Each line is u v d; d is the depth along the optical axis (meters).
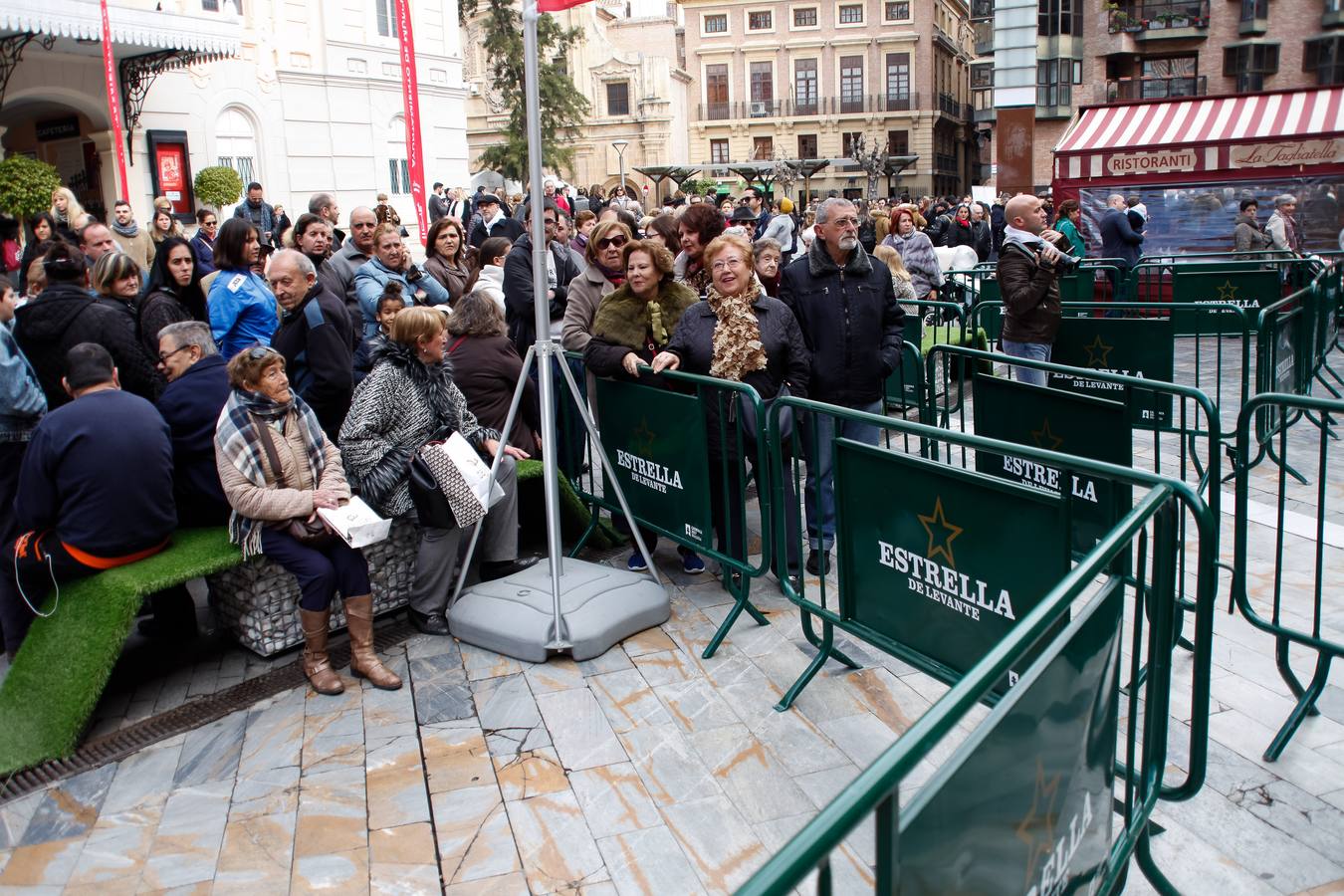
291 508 3.70
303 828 2.92
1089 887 2.13
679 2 57.78
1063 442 4.14
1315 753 3.13
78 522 3.60
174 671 4.03
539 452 5.10
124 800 3.11
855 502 3.35
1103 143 14.52
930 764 3.10
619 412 4.68
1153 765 2.51
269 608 4.04
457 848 2.80
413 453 4.11
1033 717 1.74
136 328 4.87
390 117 23.16
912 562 3.16
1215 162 13.76
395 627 4.36
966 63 64.12
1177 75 37.38
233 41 15.52
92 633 3.48
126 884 2.71
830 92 56.88
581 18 54.03
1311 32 35.88
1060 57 37.03
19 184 12.97
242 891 2.66
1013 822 1.71
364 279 5.91
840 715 3.45
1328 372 8.30
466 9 45.44
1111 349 6.05
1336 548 4.69
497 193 16.48
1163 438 6.81
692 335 4.37
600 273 5.14
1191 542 4.73
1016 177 16.12
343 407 4.78
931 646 3.16
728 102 58.38
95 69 16.97
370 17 22.42
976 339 8.23
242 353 3.78
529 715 3.53
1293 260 10.41
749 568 3.97
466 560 4.37
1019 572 2.79
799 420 4.52
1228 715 3.36
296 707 3.67
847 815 1.20
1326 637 3.80
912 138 56.19
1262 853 2.68
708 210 5.05
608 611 4.04
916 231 9.81
